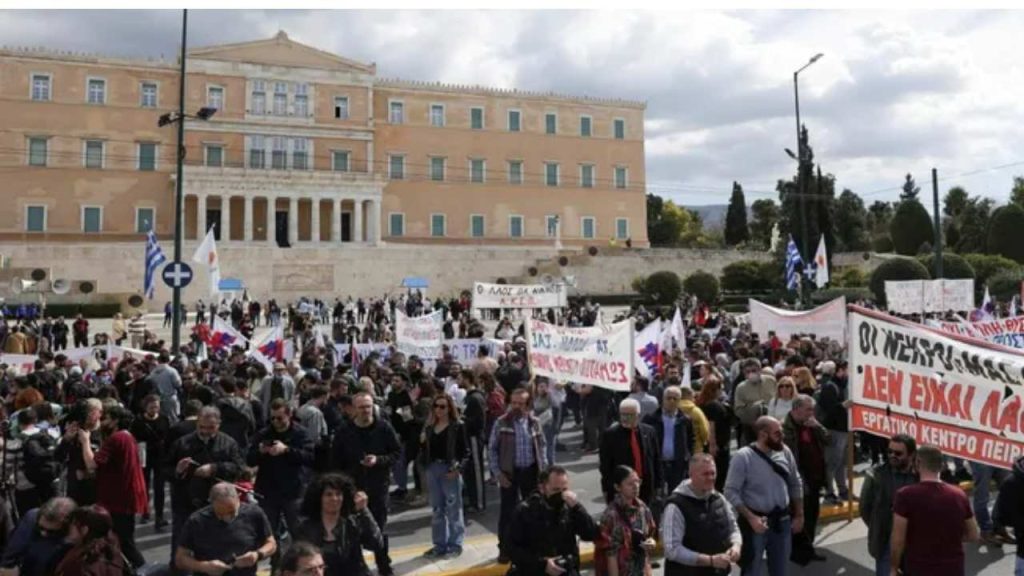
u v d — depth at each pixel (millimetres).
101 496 9227
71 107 67000
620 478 7477
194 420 10727
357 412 10008
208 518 7246
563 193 83812
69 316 51844
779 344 21750
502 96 82000
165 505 13508
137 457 9562
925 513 7039
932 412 9844
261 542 7402
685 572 7258
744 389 13422
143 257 62906
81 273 61469
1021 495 7715
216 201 71500
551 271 73375
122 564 6840
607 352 13695
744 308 61656
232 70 71438
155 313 57906
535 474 10320
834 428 12836
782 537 8547
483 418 12914
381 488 9992
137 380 15312
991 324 17781
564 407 20062
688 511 7344
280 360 20188
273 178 69500
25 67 65812
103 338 28359
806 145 73688
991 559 10383
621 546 7355
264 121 72250
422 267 70562
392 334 37781
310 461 9875
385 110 77875
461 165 80188
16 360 19375
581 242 84250
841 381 14484
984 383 9414
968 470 14344
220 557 7133
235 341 24281
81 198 67000
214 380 15844
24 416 10234
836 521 12219
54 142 66438
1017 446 9086
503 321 33312
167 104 69875
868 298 49875
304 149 74000
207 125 70438
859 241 100875
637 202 86938
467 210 80188
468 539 11430
